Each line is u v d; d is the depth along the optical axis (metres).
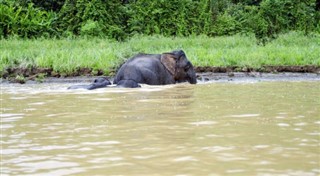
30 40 30.91
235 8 40.25
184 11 37.12
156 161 5.55
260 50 25.17
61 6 37.72
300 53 23.72
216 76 19.73
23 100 11.70
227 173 5.03
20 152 6.11
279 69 21.00
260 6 40.09
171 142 6.57
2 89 14.88
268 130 7.39
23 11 34.69
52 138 6.96
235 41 29.83
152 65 16.48
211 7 37.97
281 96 12.09
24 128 7.80
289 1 40.16
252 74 20.14
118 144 6.49
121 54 22.34
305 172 5.06
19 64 20.08
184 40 30.02
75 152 6.08
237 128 7.55
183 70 17.05
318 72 20.91
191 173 5.04
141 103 10.81
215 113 9.15
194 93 13.07
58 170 5.25
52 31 33.62
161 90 14.15
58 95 12.77
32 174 5.11
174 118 8.57
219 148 6.18
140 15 36.72
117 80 16.17
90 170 5.22
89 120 8.49
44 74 19.08
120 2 38.06
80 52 23.23
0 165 5.50
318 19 41.47
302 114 8.98
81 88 14.66
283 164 5.39
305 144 6.39
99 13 34.94
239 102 10.86
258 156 5.75
